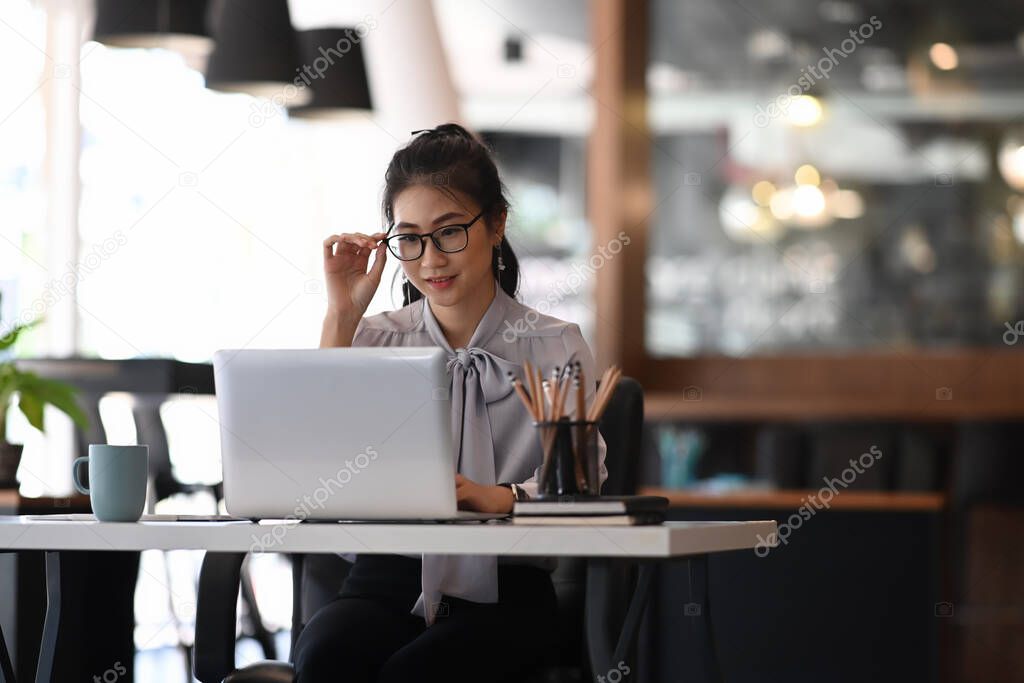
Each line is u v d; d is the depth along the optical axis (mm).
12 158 6328
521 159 8047
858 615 4371
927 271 7801
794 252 7914
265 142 7410
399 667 2371
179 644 5598
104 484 2338
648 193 7941
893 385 7785
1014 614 7141
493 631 2467
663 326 8023
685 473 7484
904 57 7805
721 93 7906
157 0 4926
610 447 2768
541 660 2545
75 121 6512
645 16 7875
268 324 6742
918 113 7805
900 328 7816
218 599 2371
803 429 7508
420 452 2193
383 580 2637
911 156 7820
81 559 3605
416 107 7391
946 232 7781
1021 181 7707
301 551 2094
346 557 2809
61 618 2369
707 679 2223
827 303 7887
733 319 7965
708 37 7898
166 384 4840
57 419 6344
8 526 2219
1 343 4039
